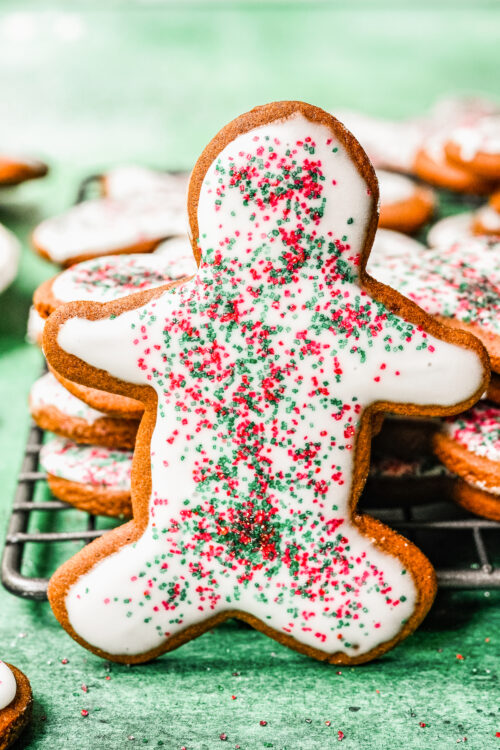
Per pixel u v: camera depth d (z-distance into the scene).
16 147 0.61
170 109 0.68
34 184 0.56
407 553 0.26
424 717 0.25
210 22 0.93
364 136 0.53
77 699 0.26
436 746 0.25
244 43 0.86
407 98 0.72
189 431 0.25
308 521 0.26
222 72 0.77
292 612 0.26
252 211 0.25
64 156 0.60
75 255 0.38
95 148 0.61
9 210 0.53
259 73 0.77
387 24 0.94
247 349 0.25
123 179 0.47
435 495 0.30
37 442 0.33
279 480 0.26
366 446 0.26
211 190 0.25
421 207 0.44
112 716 0.25
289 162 0.24
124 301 0.25
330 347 0.25
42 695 0.26
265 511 0.26
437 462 0.29
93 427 0.29
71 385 0.28
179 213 0.41
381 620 0.26
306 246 0.25
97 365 0.25
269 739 0.25
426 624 0.28
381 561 0.26
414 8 0.99
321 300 0.25
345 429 0.25
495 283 0.29
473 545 0.30
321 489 0.26
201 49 0.84
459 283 0.29
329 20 0.95
